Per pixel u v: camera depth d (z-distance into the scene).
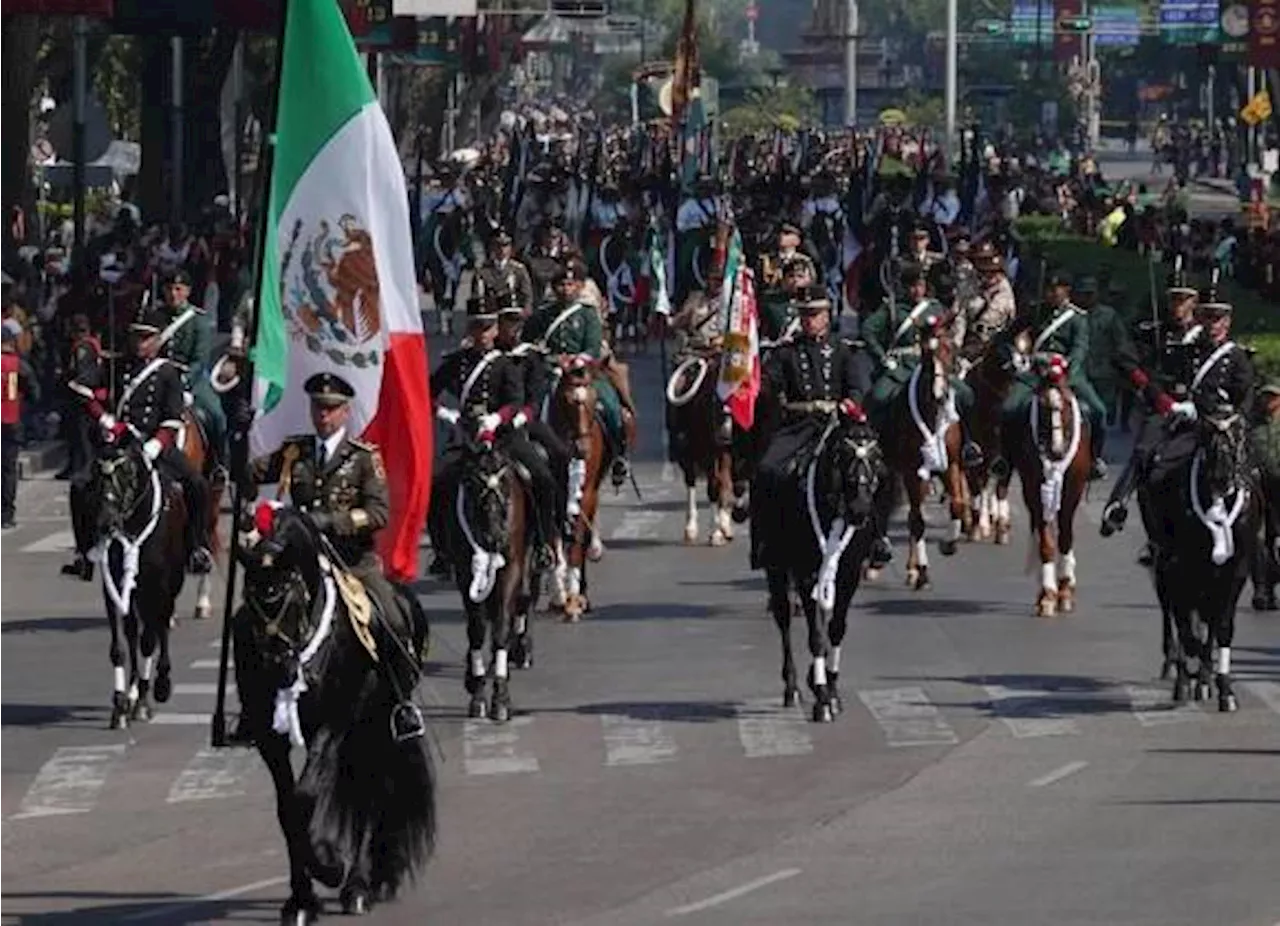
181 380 49.81
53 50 143.75
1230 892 35.38
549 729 47.53
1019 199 172.12
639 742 46.34
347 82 39.62
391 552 40.16
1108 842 38.53
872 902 35.22
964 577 63.84
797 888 36.16
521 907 35.38
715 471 68.88
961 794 42.03
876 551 48.69
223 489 60.22
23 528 73.94
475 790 42.88
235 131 147.75
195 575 57.28
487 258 82.44
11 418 73.62
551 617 58.81
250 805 42.38
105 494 47.25
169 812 42.03
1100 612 59.16
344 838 35.75
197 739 47.12
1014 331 67.62
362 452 36.53
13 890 37.22
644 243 118.81
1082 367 64.06
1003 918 34.19
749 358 63.03
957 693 50.31
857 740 46.34
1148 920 33.97
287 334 39.81
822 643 48.09
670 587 62.72
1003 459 66.88
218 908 36.00
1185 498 48.28
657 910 35.03
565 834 39.72
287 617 34.22
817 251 115.31
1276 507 58.00
